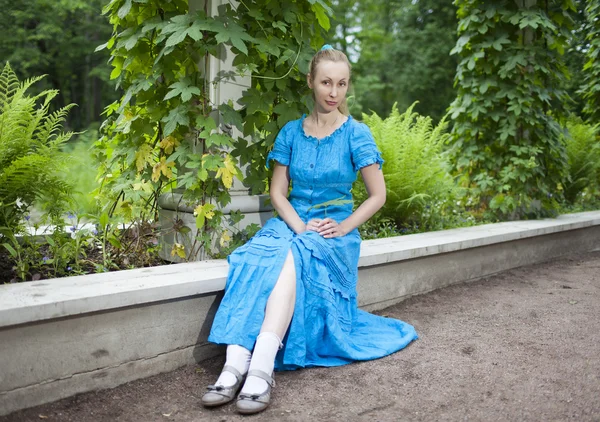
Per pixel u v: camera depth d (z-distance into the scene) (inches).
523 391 93.4
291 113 129.9
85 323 90.0
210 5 122.6
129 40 120.4
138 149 125.2
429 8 758.5
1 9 541.6
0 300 83.8
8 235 108.7
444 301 146.8
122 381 95.6
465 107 214.5
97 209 141.2
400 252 139.0
